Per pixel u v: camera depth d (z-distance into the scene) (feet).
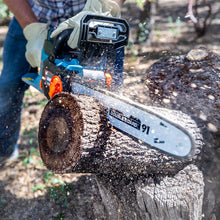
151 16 18.94
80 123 5.35
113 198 6.50
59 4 7.30
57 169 5.71
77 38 6.09
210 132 8.39
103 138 5.65
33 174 9.72
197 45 19.84
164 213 5.94
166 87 9.11
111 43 6.23
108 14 6.83
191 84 8.79
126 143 5.93
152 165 6.22
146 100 10.97
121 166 6.04
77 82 5.92
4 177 9.59
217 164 7.84
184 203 5.89
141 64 16.42
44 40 7.06
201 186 6.24
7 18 26.05
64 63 6.14
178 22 23.98
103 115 5.85
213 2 32.50
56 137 5.76
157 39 21.07
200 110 8.81
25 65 9.18
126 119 5.78
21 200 8.65
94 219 7.94
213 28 23.32
